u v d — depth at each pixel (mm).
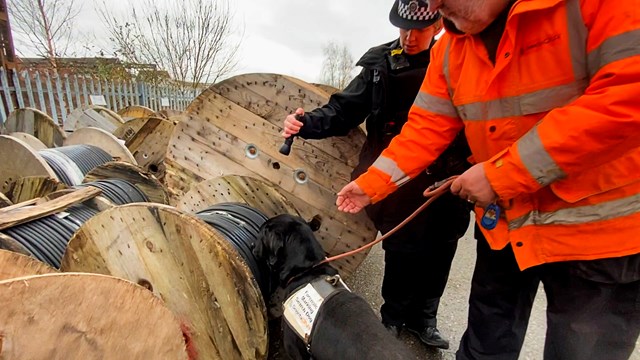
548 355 1519
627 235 1208
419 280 2527
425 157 1794
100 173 3326
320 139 2645
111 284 1121
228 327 1842
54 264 2076
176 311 1900
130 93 10445
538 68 1212
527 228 1400
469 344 1919
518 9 1144
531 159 1184
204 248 1752
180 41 15031
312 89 2768
